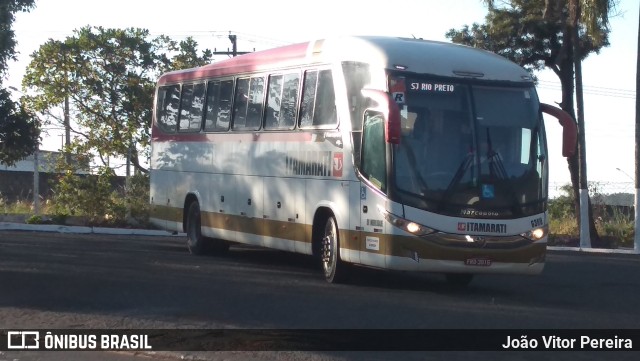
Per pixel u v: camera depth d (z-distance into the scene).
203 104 19.33
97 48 31.59
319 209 15.01
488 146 13.39
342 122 14.27
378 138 13.41
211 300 12.63
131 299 12.66
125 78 31.84
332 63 14.73
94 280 14.46
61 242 21.77
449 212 13.07
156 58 32.28
